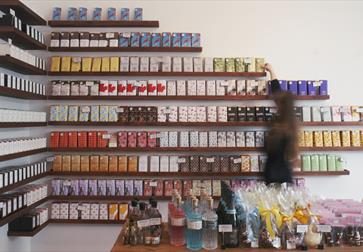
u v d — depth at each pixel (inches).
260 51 147.9
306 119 139.9
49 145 144.5
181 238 69.1
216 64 141.4
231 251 65.9
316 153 144.6
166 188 138.4
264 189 78.7
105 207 139.8
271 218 67.7
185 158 139.7
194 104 146.3
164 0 147.6
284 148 110.0
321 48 148.3
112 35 141.7
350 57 148.4
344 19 146.8
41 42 138.4
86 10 144.9
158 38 142.2
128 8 146.3
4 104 124.3
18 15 127.3
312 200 76.0
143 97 139.8
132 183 139.7
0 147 103.7
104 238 145.6
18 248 134.4
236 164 138.9
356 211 71.8
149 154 144.7
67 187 140.0
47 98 139.4
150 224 68.7
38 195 130.6
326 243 68.4
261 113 139.2
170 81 141.0
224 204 69.9
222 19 148.0
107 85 140.5
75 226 145.5
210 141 138.8
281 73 147.6
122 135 140.2
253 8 147.0
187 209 71.1
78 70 141.3
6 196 114.2
